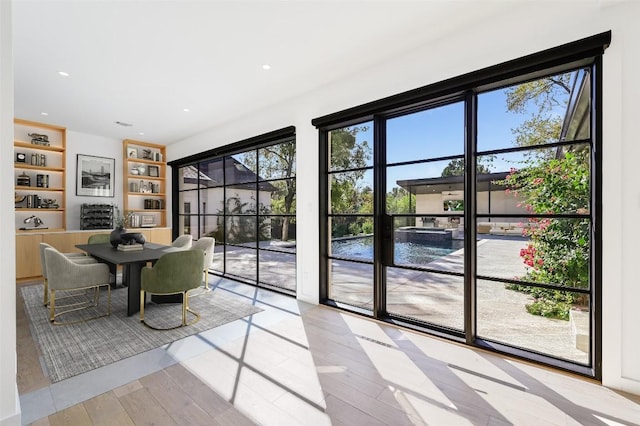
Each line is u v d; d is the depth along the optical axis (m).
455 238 2.86
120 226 4.41
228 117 4.91
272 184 4.70
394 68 3.07
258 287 4.67
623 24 1.97
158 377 2.14
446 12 2.40
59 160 5.62
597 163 2.05
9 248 1.56
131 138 6.26
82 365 2.29
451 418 1.73
